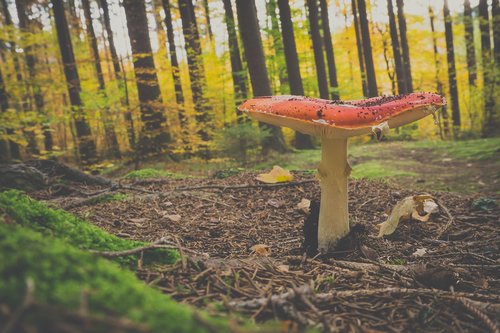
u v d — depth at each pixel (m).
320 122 2.20
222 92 12.86
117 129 9.77
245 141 9.05
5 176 4.65
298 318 1.35
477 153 8.73
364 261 2.61
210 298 1.55
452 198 4.92
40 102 12.16
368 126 2.16
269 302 1.47
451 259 2.86
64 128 16.55
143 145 9.08
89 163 9.95
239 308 1.45
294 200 4.69
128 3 9.09
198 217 3.90
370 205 4.61
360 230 2.85
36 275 0.88
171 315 0.89
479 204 4.37
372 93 16.94
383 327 1.60
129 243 2.00
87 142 9.78
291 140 17.20
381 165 7.95
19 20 16.72
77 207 4.05
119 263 1.75
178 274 1.78
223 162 9.16
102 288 0.92
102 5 18.17
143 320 0.84
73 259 1.01
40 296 0.82
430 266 2.34
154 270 1.79
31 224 1.68
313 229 2.92
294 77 11.45
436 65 19.27
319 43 13.57
